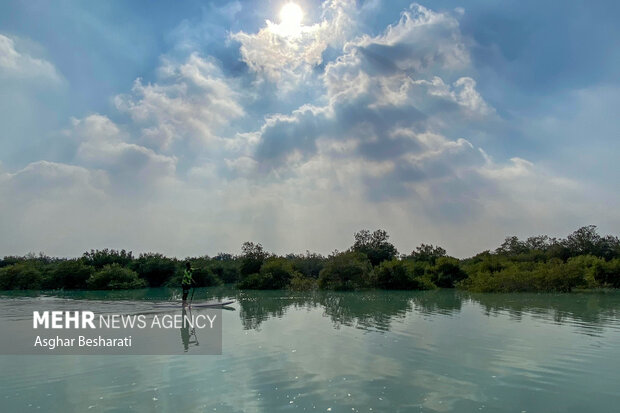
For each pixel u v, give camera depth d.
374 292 47.94
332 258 53.06
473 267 61.06
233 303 33.12
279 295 43.38
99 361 13.53
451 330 19.09
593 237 76.69
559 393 10.38
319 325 20.73
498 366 12.75
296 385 10.84
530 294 42.31
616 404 9.67
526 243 91.56
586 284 45.19
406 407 9.34
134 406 9.41
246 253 64.50
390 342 16.33
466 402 9.70
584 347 15.47
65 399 9.92
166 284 64.56
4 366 13.02
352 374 11.84
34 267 61.41
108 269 57.78
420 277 54.66
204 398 9.91
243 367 12.61
